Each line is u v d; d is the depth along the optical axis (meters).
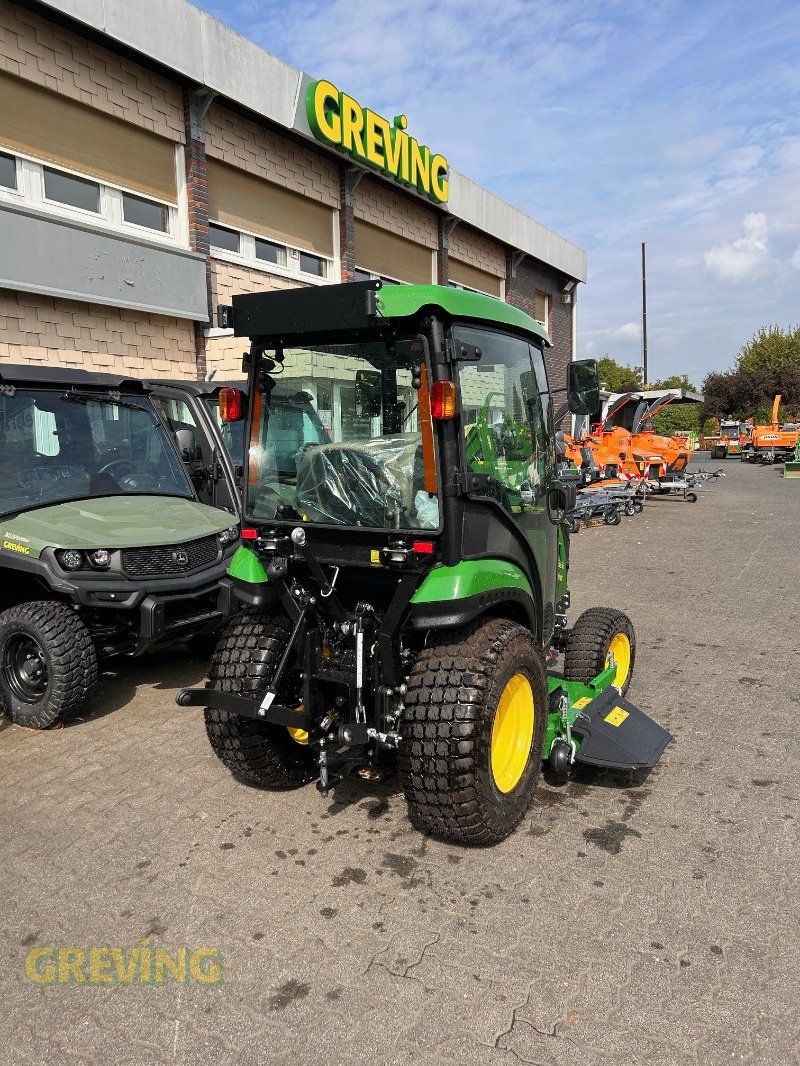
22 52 8.19
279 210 11.95
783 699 5.22
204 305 10.38
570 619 7.42
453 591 3.07
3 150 8.14
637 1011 2.40
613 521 14.34
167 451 6.45
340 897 3.03
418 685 3.11
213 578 5.36
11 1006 2.50
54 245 8.34
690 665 5.98
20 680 4.84
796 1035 2.30
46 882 3.16
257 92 10.84
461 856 3.31
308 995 2.51
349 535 3.35
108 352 9.31
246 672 3.54
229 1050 2.30
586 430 18.20
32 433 5.56
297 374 3.49
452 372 3.12
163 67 9.57
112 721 4.90
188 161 10.19
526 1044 2.29
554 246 20.66
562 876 3.15
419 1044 2.30
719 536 12.70
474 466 3.34
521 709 3.45
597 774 4.11
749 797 3.83
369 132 12.83
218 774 4.13
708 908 2.92
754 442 33.91
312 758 3.97
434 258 16.11
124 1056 2.29
